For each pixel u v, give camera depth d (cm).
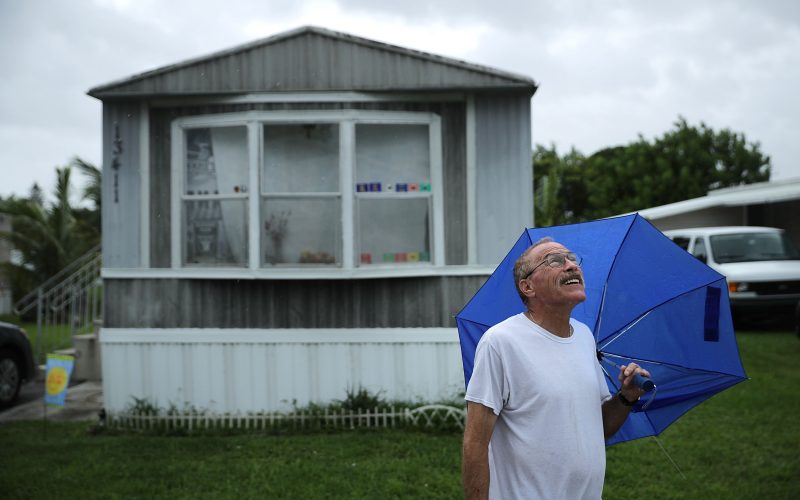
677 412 299
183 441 655
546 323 250
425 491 515
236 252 724
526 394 241
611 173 3056
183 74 710
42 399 914
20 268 1783
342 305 721
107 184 730
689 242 1458
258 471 564
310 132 723
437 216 725
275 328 719
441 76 707
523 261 253
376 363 720
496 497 246
